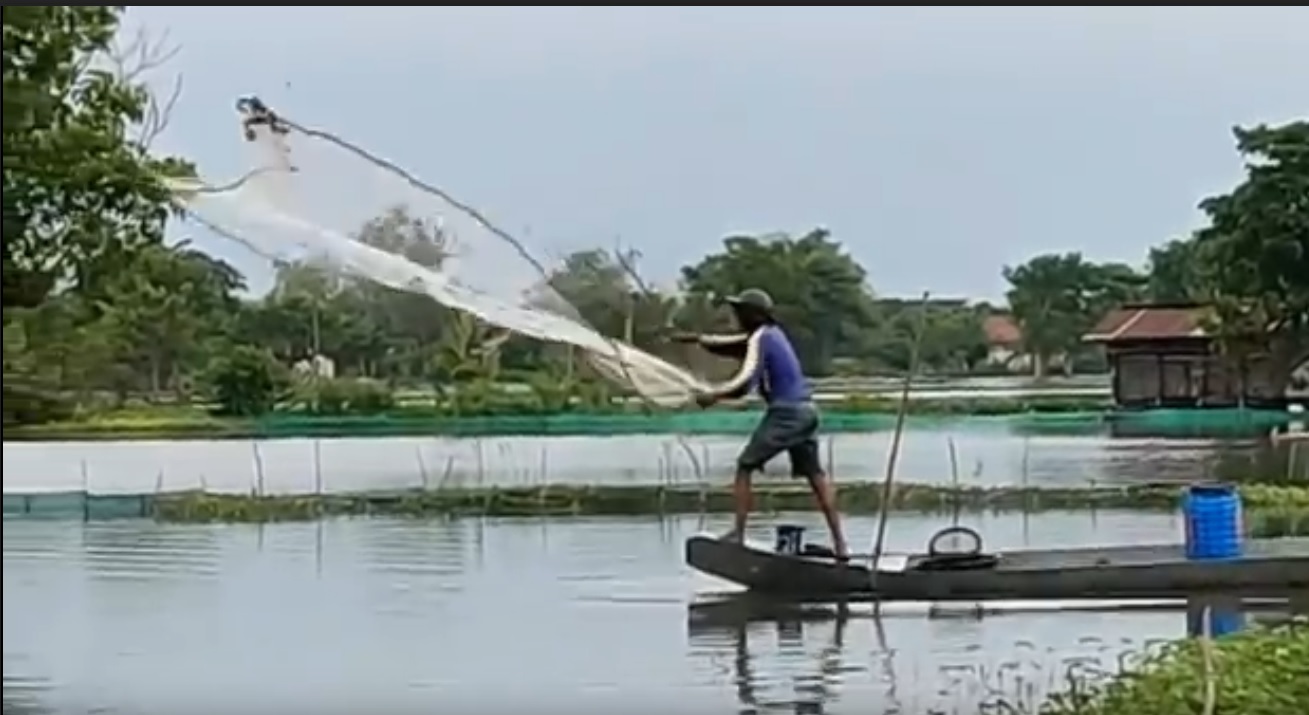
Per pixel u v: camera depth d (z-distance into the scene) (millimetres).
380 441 56281
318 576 24297
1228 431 57938
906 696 14656
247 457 50094
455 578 23797
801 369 21281
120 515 35094
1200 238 61625
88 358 36312
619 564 25125
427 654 17297
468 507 35438
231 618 20031
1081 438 55656
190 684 15820
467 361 56344
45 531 32094
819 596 20266
